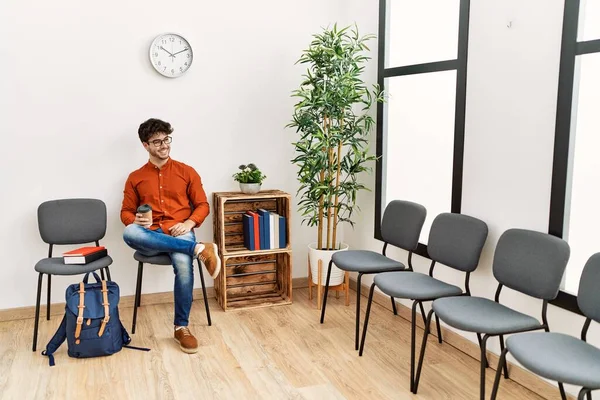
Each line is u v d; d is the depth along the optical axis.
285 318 3.43
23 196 3.32
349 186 3.62
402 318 3.45
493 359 2.70
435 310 2.36
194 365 2.72
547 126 2.37
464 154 2.88
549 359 1.83
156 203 3.32
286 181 3.95
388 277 2.77
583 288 2.04
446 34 3.11
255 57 3.75
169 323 3.32
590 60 2.23
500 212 2.65
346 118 3.69
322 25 3.92
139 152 3.54
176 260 3.05
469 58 2.81
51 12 3.25
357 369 2.69
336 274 3.64
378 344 3.01
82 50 3.34
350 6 3.92
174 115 3.59
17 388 2.47
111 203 3.52
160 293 3.69
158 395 2.41
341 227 4.18
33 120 3.29
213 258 3.13
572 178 2.34
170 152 3.62
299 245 4.07
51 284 3.45
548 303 2.41
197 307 3.62
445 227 2.81
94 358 2.80
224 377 2.59
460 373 2.66
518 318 2.21
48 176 3.36
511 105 2.56
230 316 3.45
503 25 2.58
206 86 3.65
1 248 3.31
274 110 3.85
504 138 2.61
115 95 3.44
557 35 2.29
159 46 3.47
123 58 3.43
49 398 2.38
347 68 3.45
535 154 2.43
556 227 2.34
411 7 3.39
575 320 2.29
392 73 3.50
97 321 2.76
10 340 3.03
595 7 2.21
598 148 2.23
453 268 2.76
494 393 2.06
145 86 3.50
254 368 2.69
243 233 3.76
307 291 4.04
